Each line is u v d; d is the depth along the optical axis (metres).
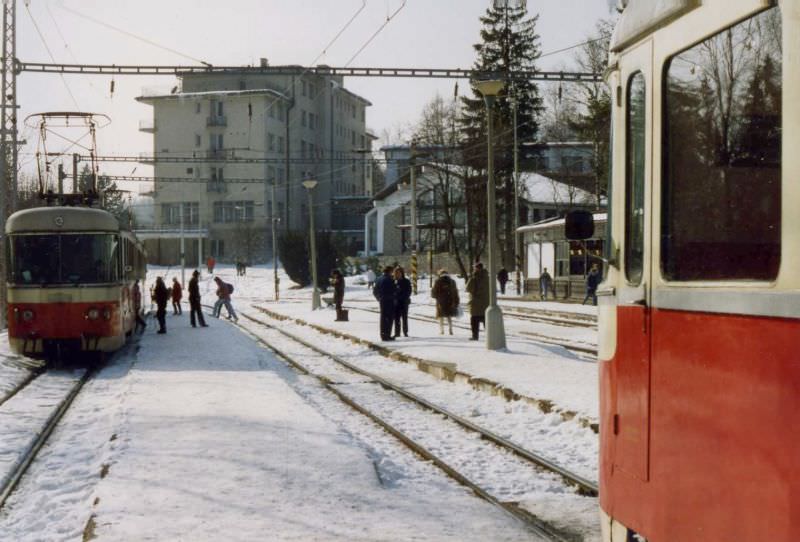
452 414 12.82
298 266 69.75
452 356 19.38
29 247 20.45
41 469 9.38
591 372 16.28
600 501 5.16
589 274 40.72
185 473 8.66
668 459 4.18
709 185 3.92
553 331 27.17
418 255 73.19
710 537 3.75
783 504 3.23
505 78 22.22
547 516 7.62
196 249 85.75
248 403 13.34
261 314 44.84
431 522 7.21
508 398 13.95
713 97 3.91
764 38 3.53
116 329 20.86
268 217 82.00
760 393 3.40
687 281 4.09
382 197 80.19
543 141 63.53
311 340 27.30
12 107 29.06
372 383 17.02
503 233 67.62
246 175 79.12
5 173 29.17
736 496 3.55
